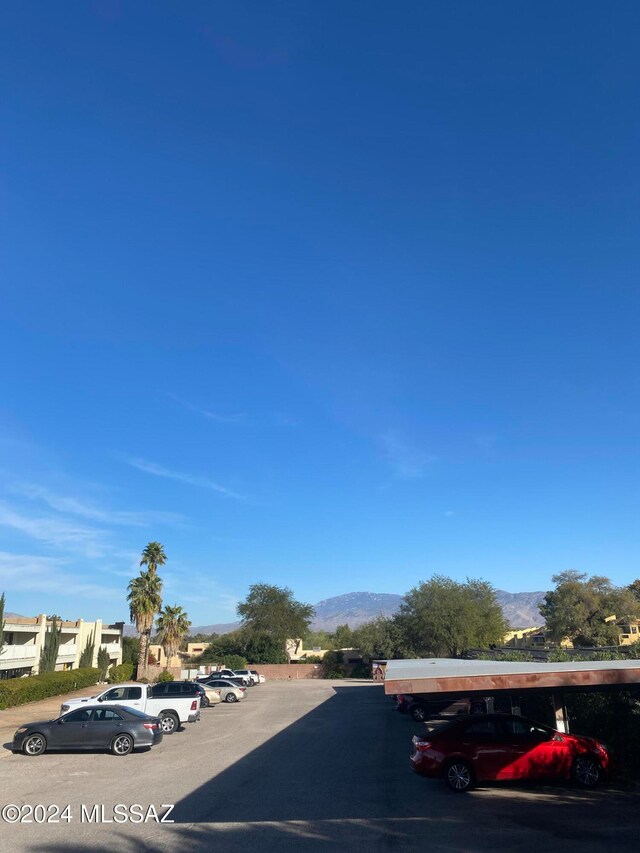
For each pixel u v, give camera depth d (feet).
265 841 35.04
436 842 34.65
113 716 68.13
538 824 38.04
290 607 276.62
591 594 254.88
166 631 219.82
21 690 121.49
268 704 132.77
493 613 224.94
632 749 50.62
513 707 71.77
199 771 56.85
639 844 33.55
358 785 50.49
